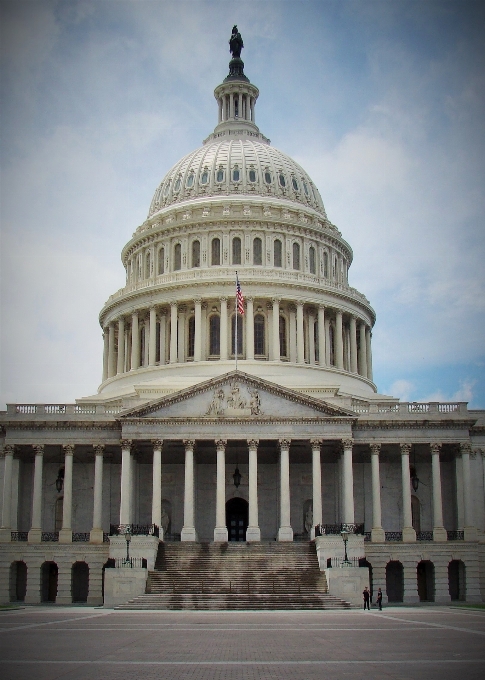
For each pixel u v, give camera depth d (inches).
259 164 4987.7
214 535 3452.3
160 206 5064.0
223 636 1679.4
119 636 1676.9
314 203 5068.9
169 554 3208.7
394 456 3855.8
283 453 3521.2
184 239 4736.7
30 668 1190.9
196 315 4461.1
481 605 3179.1
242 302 4033.0
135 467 3708.2
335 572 2876.5
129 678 1086.4
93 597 3440.0
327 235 4909.0
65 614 2506.2
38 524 3604.8
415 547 3499.0
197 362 4370.1
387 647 1457.9
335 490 3769.7
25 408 3757.4
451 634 1713.8
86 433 3676.2
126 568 2950.3
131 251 5088.6
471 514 3639.3
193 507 3531.0
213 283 4458.7
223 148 5113.2
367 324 4972.9
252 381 3595.0
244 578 2984.7
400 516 3794.3
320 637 1652.3
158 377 4429.1
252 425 3545.8
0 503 3786.9
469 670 1163.3
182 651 1405.0
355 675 1111.6
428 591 3565.5
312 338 4626.0
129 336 4808.1
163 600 2815.0
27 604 3368.6
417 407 3762.3
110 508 3786.9
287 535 3454.7
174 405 3580.2
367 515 3774.6
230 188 4881.9
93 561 3476.9
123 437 3540.8
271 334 4485.7
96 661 1268.5
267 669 1176.8
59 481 3828.7
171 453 3816.4
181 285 4498.0
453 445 3727.9
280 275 4581.7
